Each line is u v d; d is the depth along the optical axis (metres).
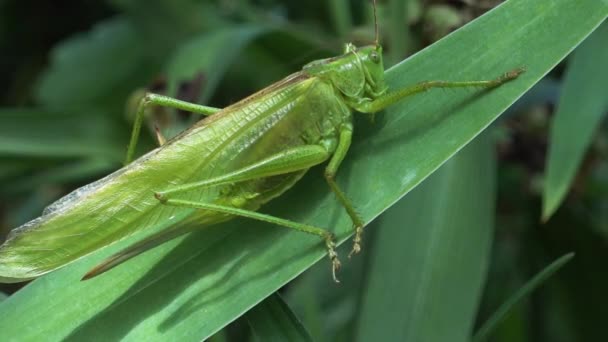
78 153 0.26
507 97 0.19
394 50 0.23
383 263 0.21
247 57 0.27
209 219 0.20
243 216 0.20
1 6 0.32
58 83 0.31
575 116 0.21
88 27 0.33
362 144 0.20
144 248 0.20
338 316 0.25
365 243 0.25
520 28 0.20
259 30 0.25
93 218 0.20
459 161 0.22
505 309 0.20
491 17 0.20
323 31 0.29
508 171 0.26
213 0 0.29
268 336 0.20
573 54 0.22
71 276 0.20
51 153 0.26
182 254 0.20
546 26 0.19
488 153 0.22
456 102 0.20
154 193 0.20
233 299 0.20
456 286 0.21
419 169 0.20
